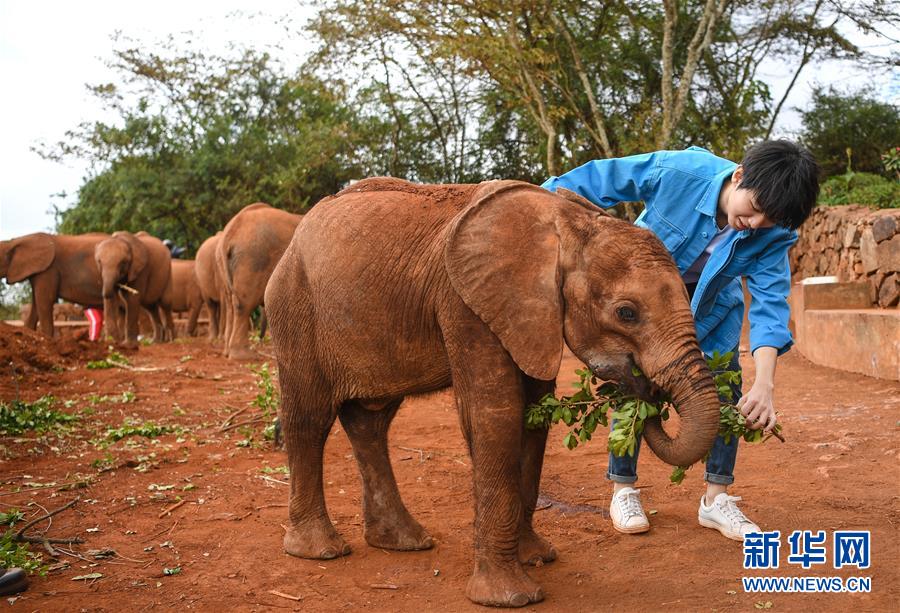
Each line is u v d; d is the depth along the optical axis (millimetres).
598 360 3629
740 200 3869
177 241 29516
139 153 27250
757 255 4281
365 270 4168
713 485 4668
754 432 3934
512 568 3826
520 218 3756
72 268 19297
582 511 5180
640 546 4492
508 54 17922
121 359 13242
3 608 3869
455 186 4289
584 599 3834
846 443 6410
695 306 4344
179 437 7676
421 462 6535
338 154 24578
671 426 7305
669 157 4336
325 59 20016
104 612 3846
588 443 6984
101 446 7270
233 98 29078
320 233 4398
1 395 9492
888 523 4645
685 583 3957
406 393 4285
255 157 26406
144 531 4996
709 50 21031
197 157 26188
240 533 4945
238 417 8641
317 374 4461
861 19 19312
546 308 3627
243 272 13523
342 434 7660
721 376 3943
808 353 11648
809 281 13070
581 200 3959
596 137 19234
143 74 27750
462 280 3723
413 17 18938
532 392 4102
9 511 5363
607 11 20984
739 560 4227
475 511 3859
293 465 4602
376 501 4652
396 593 4035
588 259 3631
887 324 9055
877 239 11164
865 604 3639
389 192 4398
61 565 4414
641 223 4480
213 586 4145
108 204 27375
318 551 4496
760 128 21109
